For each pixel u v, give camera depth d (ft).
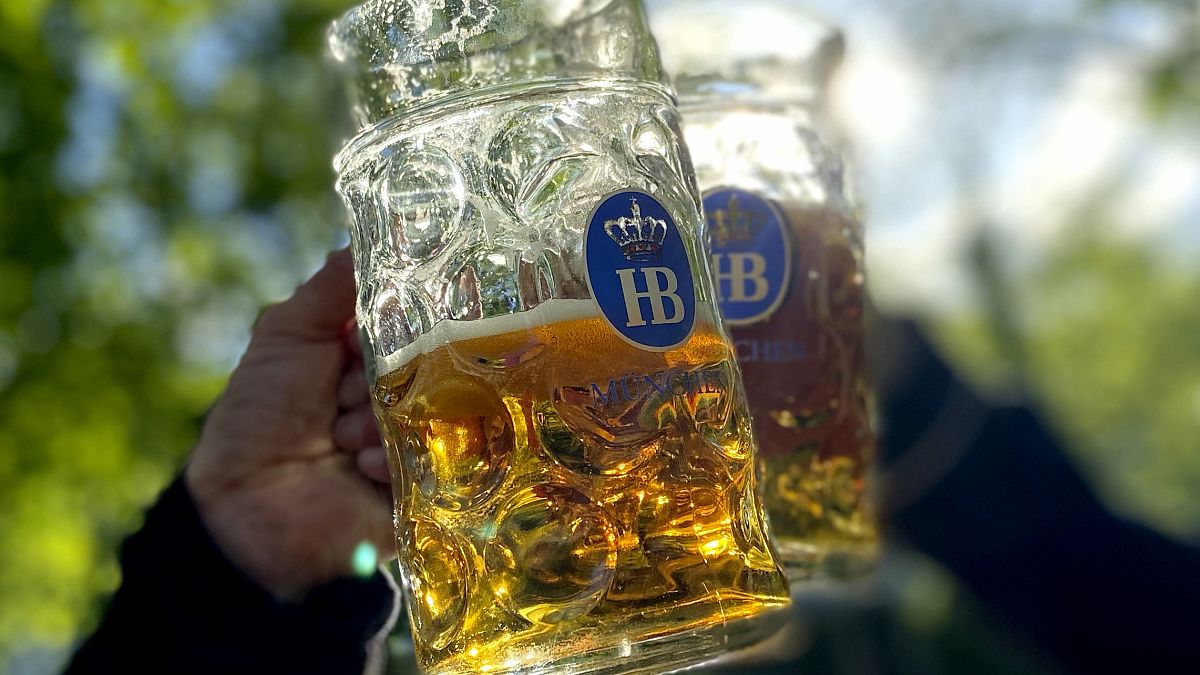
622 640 1.46
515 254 1.49
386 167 1.56
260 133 8.11
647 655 1.52
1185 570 2.33
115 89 7.93
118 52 7.79
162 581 2.12
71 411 7.75
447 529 1.51
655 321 1.48
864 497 1.80
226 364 8.20
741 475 1.53
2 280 7.38
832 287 1.77
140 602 2.12
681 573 1.47
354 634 2.06
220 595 2.11
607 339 1.46
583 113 1.53
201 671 2.07
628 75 1.58
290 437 2.14
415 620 1.55
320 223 8.11
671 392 1.48
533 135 1.53
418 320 1.53
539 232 1.50
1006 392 2.70
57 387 7.68
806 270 1.74
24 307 7.48
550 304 1.48
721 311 1.62
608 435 1.46
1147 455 16.74
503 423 1.49
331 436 2.15
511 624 1.47
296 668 2.06
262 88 8.16
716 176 1.75
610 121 1.54
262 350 2.16
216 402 2.21
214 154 8.16
